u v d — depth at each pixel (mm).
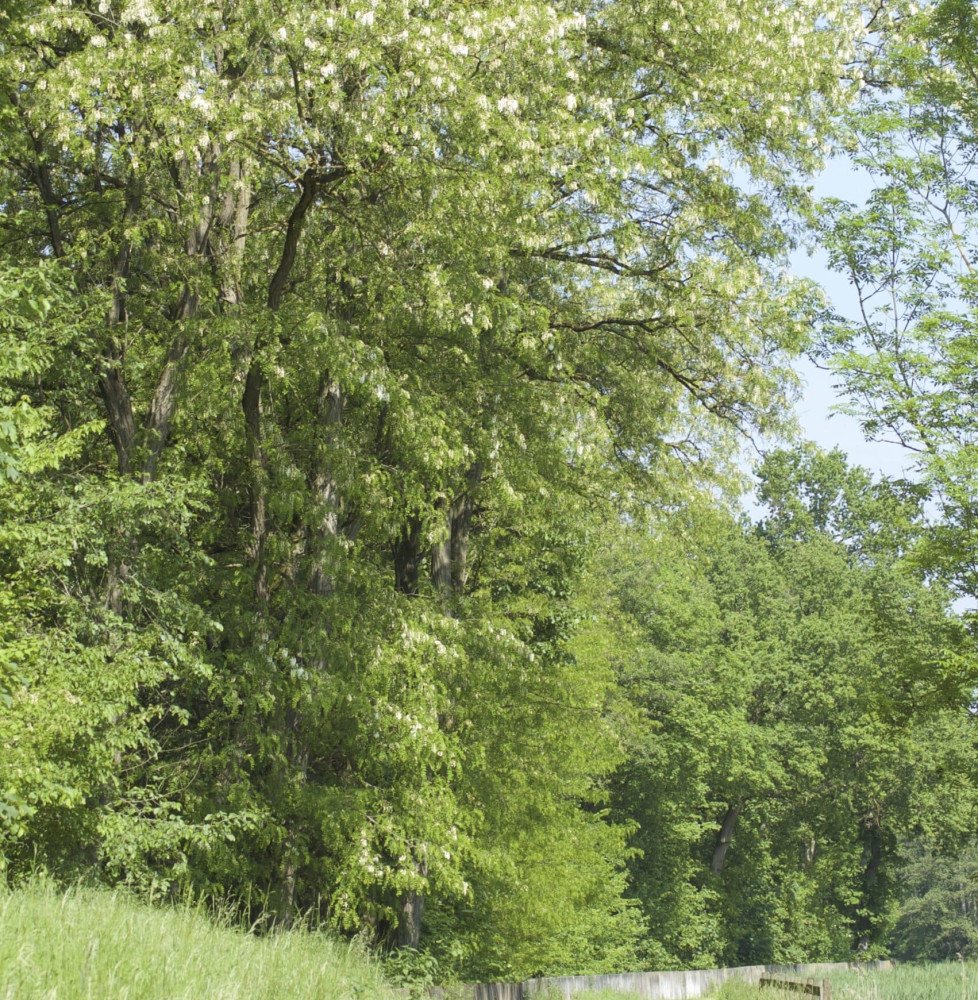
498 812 21281
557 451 19266
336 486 17406
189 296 17359
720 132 18953
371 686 17281
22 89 15602
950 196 21203
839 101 20031
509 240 17766
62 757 12617
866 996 22078
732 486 22094
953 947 92312
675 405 21391
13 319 12719
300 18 14281
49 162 16797
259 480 17234
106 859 14750
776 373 20000
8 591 12461
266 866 17562
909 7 21953
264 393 18562
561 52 16844
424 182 15812
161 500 14484
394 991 13742
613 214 18250
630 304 20156
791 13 19484
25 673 12234
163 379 16969
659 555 23453
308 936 12289
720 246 19234
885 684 21969
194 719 18703
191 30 15094
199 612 15219
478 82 15664
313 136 14930
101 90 14953
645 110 18781
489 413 18906
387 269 17016
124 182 17297
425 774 17938
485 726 21422
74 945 6848
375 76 14594
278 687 16703
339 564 17141
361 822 17172
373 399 17641
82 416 16359
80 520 13578
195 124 14938
